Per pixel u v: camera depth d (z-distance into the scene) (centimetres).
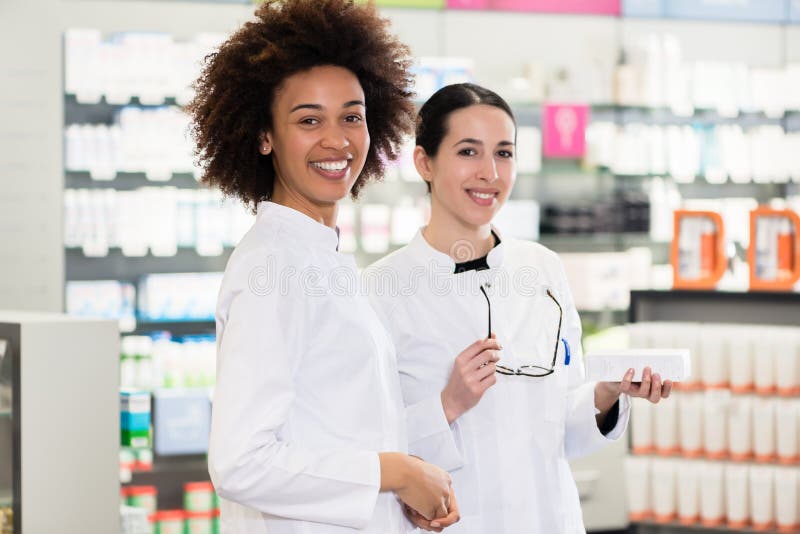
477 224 232
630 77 591
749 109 610
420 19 589
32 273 499
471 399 218
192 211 512
